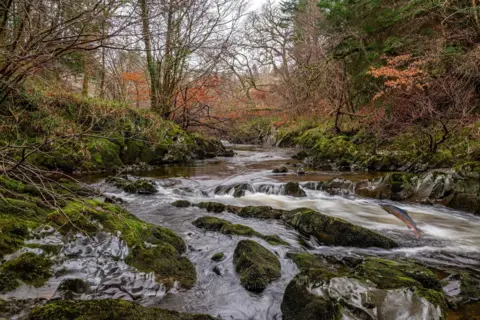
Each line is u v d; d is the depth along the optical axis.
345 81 15.89
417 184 7.65
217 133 21.73
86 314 2.32
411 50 13.09
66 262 3.37
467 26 11.29
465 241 5.24
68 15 3.54
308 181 9.74
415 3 12.05
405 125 12.23
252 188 8.93
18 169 3.30
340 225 5.04
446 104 11.73
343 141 14.40
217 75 16.80
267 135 27.36
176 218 6.13
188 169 12.51
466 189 6.80
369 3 13.84
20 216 3.88
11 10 3.58
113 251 3.65
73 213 4.00
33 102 8.25
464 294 3.29
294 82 22.81
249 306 3.25
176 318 2.56
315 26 19.42
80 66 6.97
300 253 4.34
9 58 3.52
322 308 2.71
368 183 8.39
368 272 3.10
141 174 11.07
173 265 3.75
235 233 5.02
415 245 5.06
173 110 16.28
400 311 2.58
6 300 2.71
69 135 3.76
